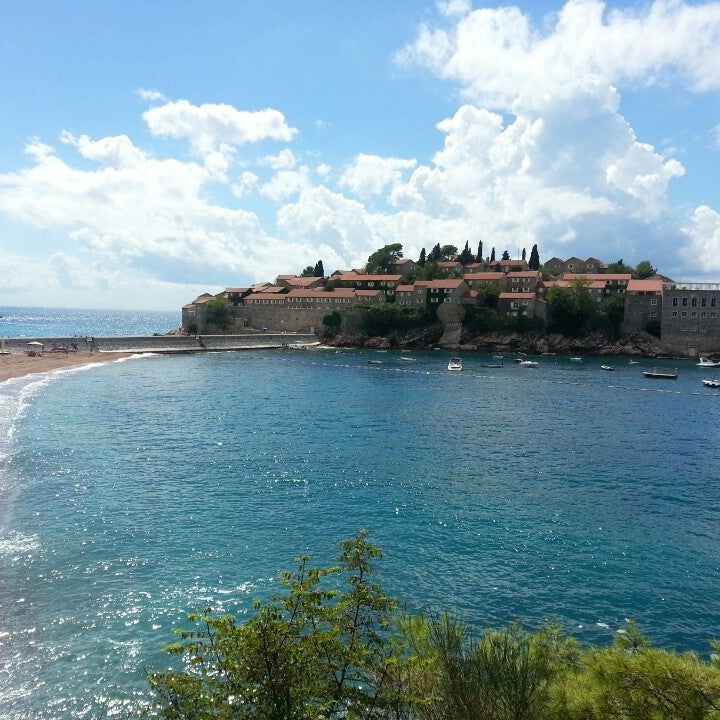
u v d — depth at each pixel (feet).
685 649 83.41
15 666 75.15
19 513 125.90
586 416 264.11
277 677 33.78
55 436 197.88
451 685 37.01
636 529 127.24
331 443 201.98
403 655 48.83
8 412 235.81
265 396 305.32
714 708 32.78
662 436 223.51
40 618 85.81
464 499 144.87
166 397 292.61
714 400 317.22
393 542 117.19
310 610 38.04
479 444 205.67
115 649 78.89
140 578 98.68
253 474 161.58
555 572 105.91
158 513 128.98
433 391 337.11
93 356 470.80
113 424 222.28
